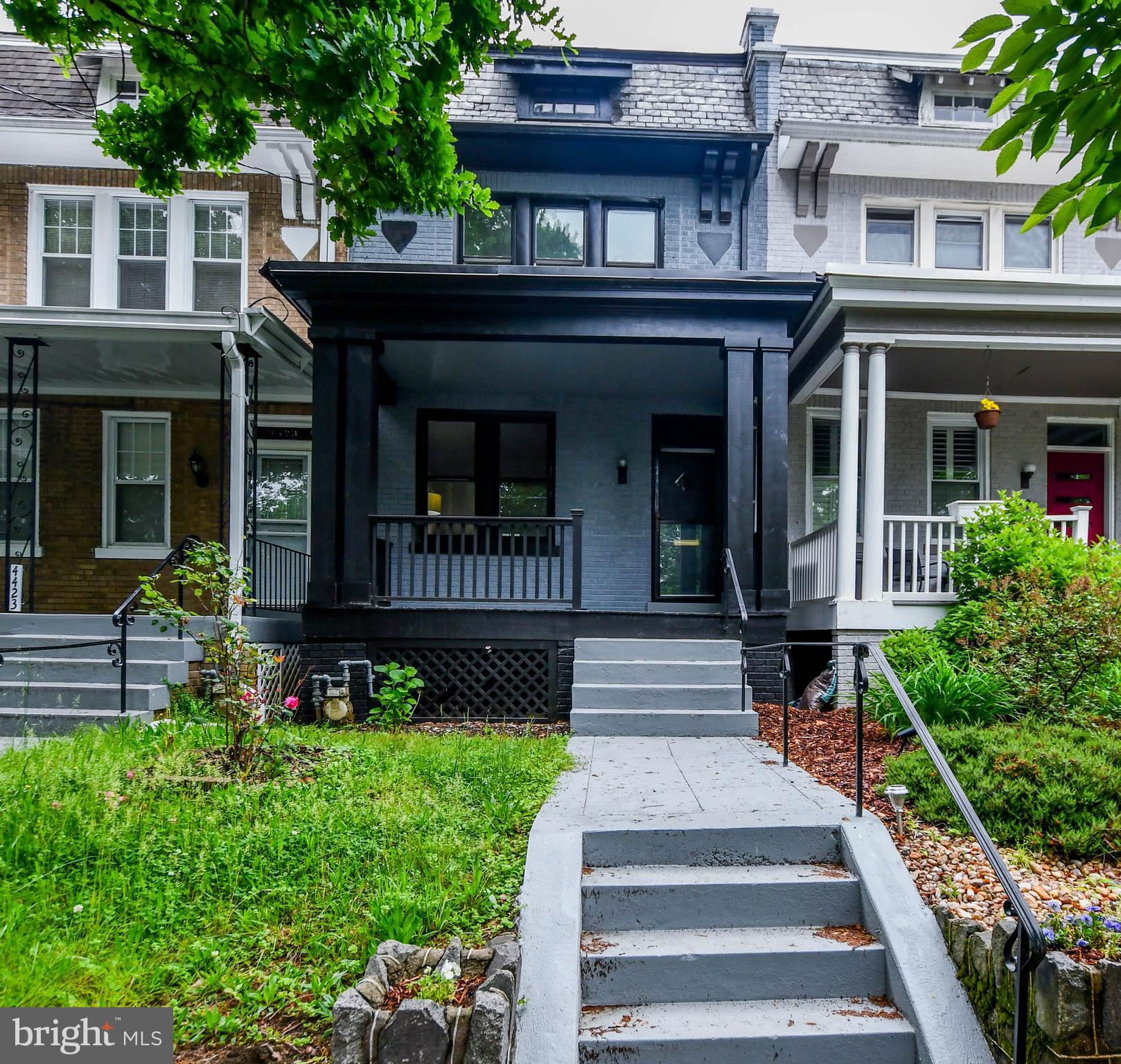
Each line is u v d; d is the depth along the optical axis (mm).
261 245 9211
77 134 8633
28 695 5934
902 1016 2705
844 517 7613
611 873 3293
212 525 9164
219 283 9273
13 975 2326
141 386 9000
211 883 3020
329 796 3895
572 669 7047
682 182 9305
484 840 3398
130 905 2836
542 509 9750
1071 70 2039
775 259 9336
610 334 7453
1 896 2711
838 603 7465
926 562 7703
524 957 2713
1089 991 2295
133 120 3916
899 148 8906
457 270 7098
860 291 7434
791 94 9500
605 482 9742
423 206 4117
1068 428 10055
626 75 9055
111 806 3486
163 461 9242
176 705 6078
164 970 2521
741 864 3396
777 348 7461
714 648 6902
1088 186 2680
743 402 7426
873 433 7648
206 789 3904
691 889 3117
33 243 9078
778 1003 2811
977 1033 2576
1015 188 9641
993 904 2910
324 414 7219
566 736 6047
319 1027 2352
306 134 3650
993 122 9391
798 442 9758
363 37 3010
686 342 7570
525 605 8773
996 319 7746
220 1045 2291
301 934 2742
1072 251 9586
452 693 7281
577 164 9102
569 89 9250
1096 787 3398
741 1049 2584
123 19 3186
